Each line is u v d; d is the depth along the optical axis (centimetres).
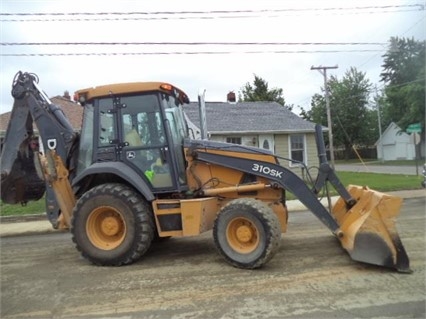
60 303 451
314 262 558
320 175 585
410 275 490
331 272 512
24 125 690
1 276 566
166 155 602
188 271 544
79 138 668
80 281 525
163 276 528
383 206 509
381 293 436
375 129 5594
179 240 735
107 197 586
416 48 4369
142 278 524
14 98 689
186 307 421
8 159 689
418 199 1219
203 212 576
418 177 1956
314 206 574
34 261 649
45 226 1021
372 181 1767
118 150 613
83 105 639
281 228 606
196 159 621
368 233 509
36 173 718
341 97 5544
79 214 595
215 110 2264
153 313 410
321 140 595
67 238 852
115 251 582
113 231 597
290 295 440
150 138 609
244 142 2038
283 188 590
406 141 4609
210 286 480
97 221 600
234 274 521
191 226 572
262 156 605
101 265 591
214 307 417
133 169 608
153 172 604
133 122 613
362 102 5556
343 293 440
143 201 600
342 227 562
